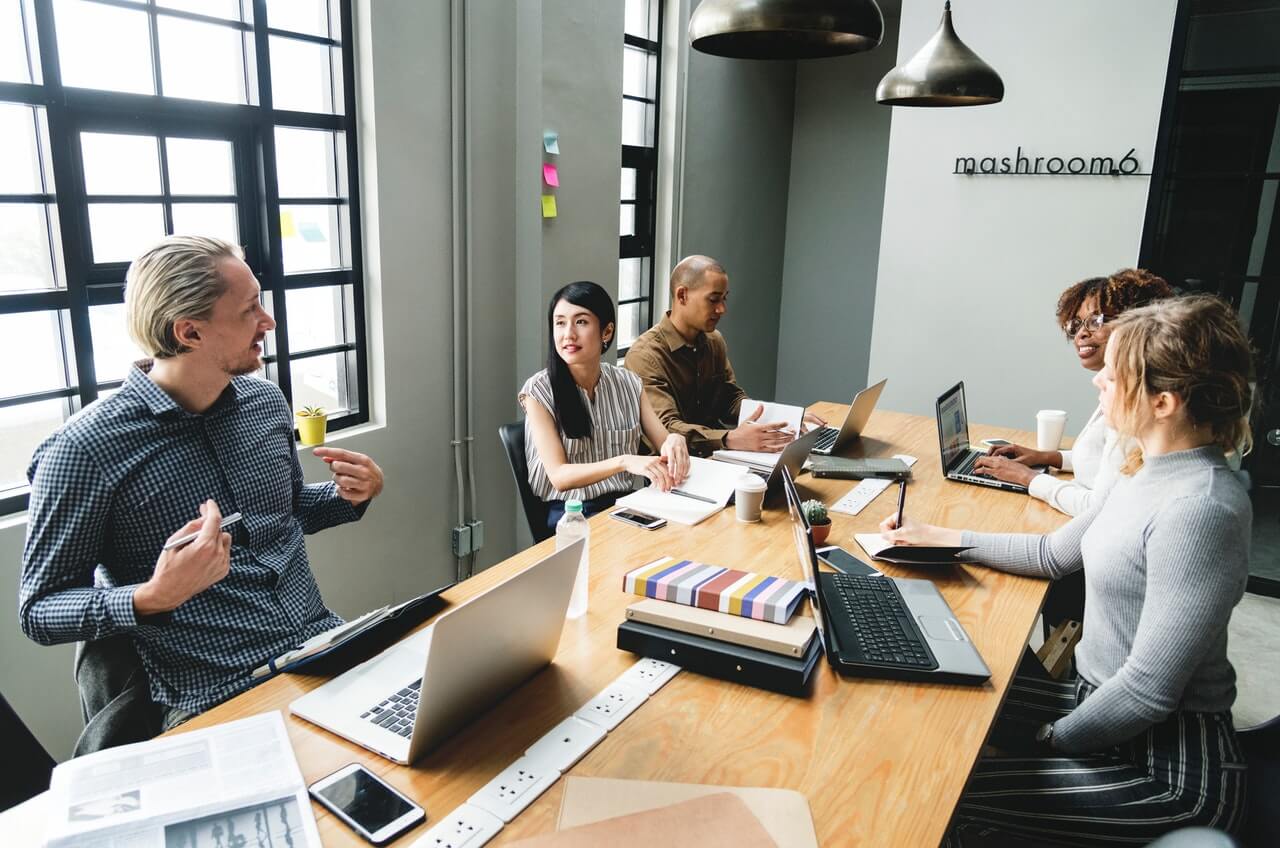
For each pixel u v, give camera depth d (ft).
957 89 7.95
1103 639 5.25
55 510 4.86
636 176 14.28
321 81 9.00
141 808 3.52
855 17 5.60
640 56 13.87
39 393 7.16
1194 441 4.86
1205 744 4.74
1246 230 12.03
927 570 6.38
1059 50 12.50
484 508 11.34
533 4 10.41
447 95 9.91
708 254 15.97
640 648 4.97
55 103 6.85
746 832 3.52
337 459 6.15
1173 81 11.89
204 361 5.29
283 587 5.77
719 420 11.64
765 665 4.64
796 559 6.39
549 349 8.23
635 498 7.61
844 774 3.96
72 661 7.16
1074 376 13.19
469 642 3.86
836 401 19.34
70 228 7.07
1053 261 13.07
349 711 4.32
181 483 5.30
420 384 10.19
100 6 7.13
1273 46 11.40
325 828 3.51
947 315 13.96
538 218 10.97
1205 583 4.53
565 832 3.50
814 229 18.74
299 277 8.98
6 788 4.30
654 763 4.00
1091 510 6.19
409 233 9.74
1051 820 4.82
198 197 8.07
